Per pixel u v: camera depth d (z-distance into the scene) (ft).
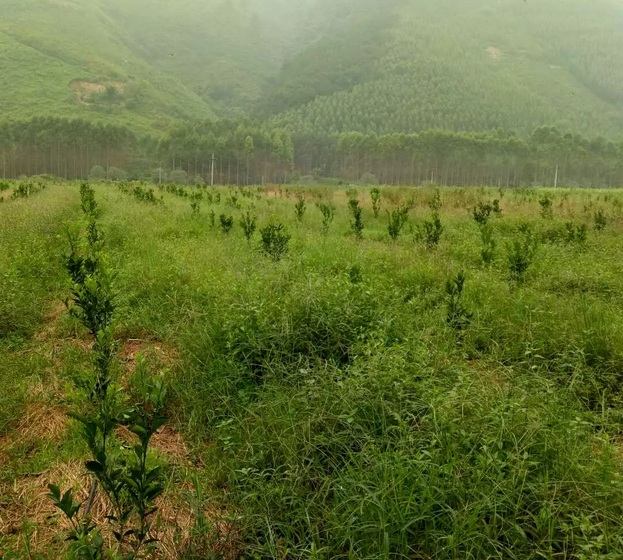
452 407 10.16
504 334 15.97
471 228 40.78
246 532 8.13
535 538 7.68
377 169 321.93
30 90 468.34
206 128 348.59
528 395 11.18
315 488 8.95
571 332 15.31
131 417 7.38
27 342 15.83
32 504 8.91
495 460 8.40
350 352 13.64
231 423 11.07
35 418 11.54
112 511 8.55
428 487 7.86
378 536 7.43
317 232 38.04
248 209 50.75
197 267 22.36
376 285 18.81
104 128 288.71
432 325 16.01
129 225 36.50
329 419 10.30
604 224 38.81
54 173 290.35
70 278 15.61
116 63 630.33
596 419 11.16
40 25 652.07
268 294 16.80
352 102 566.36
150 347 14.71
